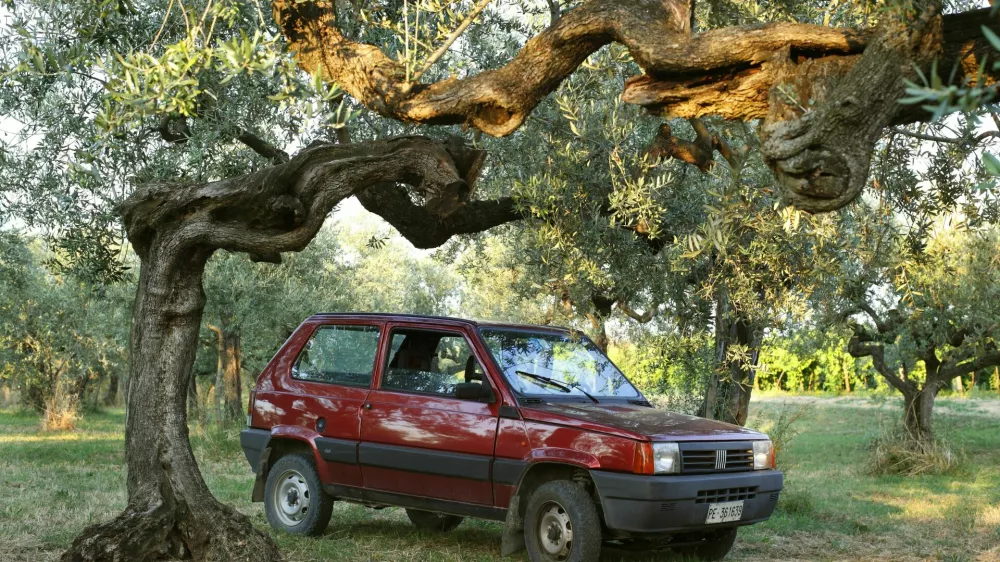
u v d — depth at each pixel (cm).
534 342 742
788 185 355
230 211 587
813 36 374
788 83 373
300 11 527
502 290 1470
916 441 1427
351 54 519
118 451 1661
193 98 402
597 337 927
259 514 882
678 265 673
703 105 411
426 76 797
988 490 1210
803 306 689
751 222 618
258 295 1773
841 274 705
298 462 772
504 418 667
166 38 726
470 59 789
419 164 579
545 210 661
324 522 757
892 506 1026
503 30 788
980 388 3359
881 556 734
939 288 809
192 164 771
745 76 397
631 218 629
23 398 3005
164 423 588
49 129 809
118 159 804
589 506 613
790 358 3566
